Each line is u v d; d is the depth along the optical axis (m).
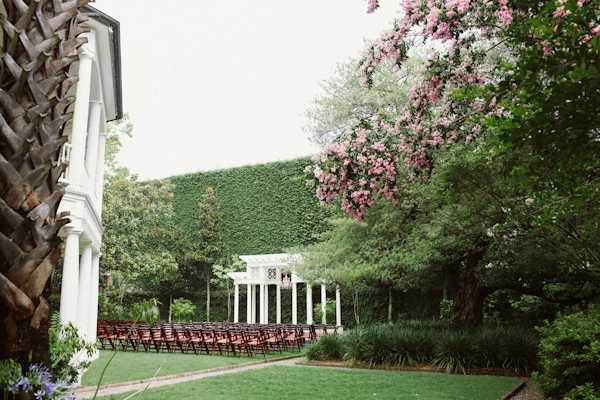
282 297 25.69
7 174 2.43
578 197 4.07
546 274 10.78
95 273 12.18
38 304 2.50
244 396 7.12
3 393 2.38
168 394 7.24
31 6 2.66
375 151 7.57
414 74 14.02
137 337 14.12
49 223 2.55
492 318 16.77
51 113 2.70
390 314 20.83
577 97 2.86
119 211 22.48
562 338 5.49
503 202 8.19
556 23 3.02
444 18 6.43
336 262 15.32
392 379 8.60
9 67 2.52
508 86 3.13
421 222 13.14
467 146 8.69
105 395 7.20
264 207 28.19
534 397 7.03
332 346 11.52
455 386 7.88
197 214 30.16
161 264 23.77
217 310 27.12
